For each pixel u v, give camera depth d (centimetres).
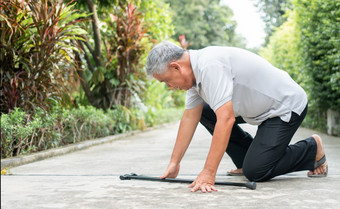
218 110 223
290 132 249
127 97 817
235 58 239
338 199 206
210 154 229
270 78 245
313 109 833
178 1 2808
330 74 718
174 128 1073
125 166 362
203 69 224
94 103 759
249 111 250
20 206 201
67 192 235
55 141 497
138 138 725
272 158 247
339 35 611
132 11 759
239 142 288
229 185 241
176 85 236
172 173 264
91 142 577
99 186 252
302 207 190
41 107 447
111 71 784
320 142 268
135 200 210
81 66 713
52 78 456
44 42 446
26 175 314
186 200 208
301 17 835
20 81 443
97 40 741
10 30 427
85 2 704
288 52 1087
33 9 457
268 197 212
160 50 228
